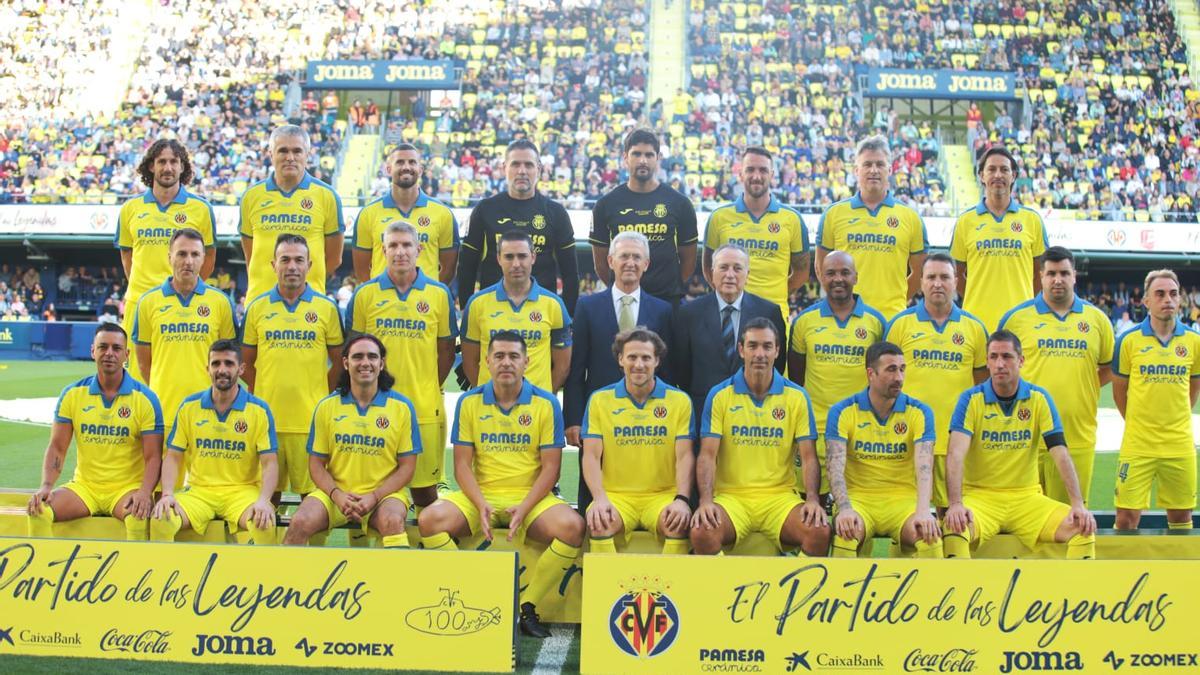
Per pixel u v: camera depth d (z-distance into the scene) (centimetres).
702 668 500
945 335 663
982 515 617
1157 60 3331
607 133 3086
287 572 517
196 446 638
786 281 743
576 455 1191
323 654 512
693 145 3053
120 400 645
